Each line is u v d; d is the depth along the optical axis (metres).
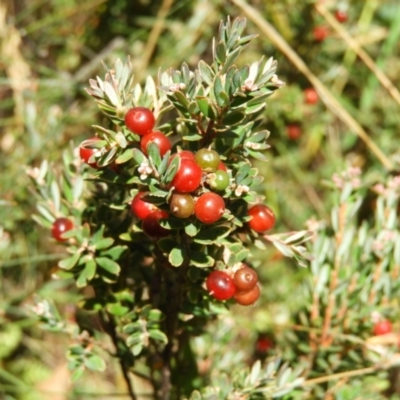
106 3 0.50
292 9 0.49
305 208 0.51
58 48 0.52
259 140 0.27
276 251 0.47
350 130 0.52
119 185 0.29
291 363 0.35
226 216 0.25
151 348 0.33
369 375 0.35
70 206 0.30
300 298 0.43
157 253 0.28
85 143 0.25
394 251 0.35
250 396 0.30
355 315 0.34
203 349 0.37
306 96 0.49
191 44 0.49
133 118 0.25
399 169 0.42
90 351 0.30
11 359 0.49
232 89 0.24
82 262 0.28
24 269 0.49
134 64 0.50
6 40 0.48
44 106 0.49
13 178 0.44
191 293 0.28
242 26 0.25
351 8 0.51
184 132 0.28
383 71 0.50
